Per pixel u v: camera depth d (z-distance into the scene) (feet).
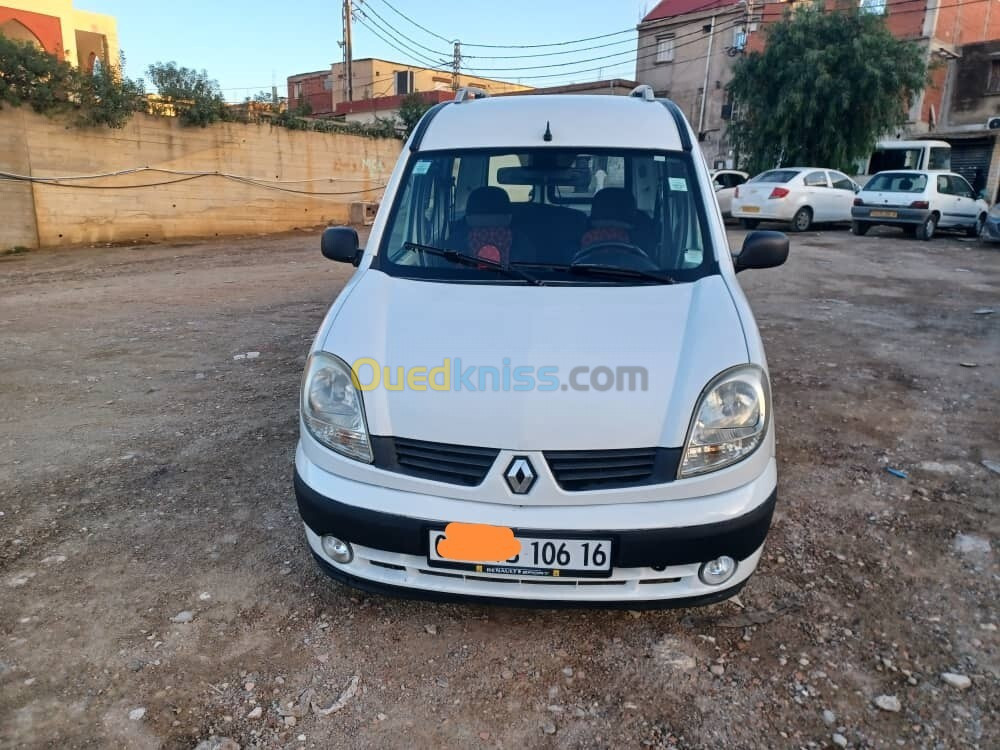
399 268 10.68
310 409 8.84
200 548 10.97
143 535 11.32
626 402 8.07
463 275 10.43
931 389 18.35
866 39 69.41
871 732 7.61
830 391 18.25
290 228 64.75
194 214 57.00
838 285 33.22
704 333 8.85
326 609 9.57
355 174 70.54
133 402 17.38
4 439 15.11
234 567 10.48
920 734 7.57
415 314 9.34
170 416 16.39
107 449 14.56
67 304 29.53
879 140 74.79
